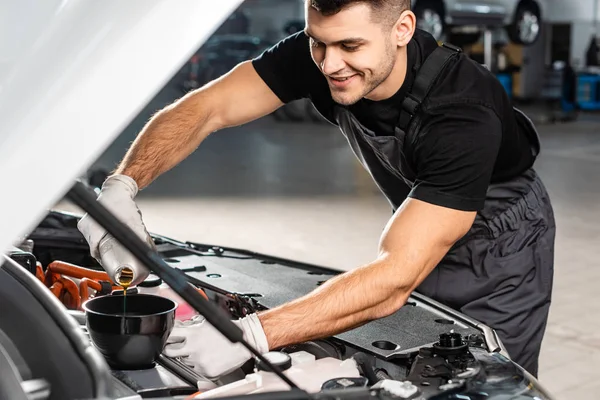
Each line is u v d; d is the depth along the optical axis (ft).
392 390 3.34
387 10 4.31
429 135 4.87
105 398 2.77
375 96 5.09
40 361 3.00
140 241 2.69
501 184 6.01
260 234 16.46
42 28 2.04
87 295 5.43
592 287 12.98
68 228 7.09
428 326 4.64
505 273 6.00
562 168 25.57
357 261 14.47
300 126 37.93
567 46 46.88
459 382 3.62
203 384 3.96
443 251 4.58
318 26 4.25
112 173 5.19
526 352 6.13
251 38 43.65
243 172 24.77
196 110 5.49
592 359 10.03
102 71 1.99
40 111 1.98
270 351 4.26
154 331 3.93
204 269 5.92
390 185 6.01
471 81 4.92
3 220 2.05
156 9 2.02
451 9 36.88
